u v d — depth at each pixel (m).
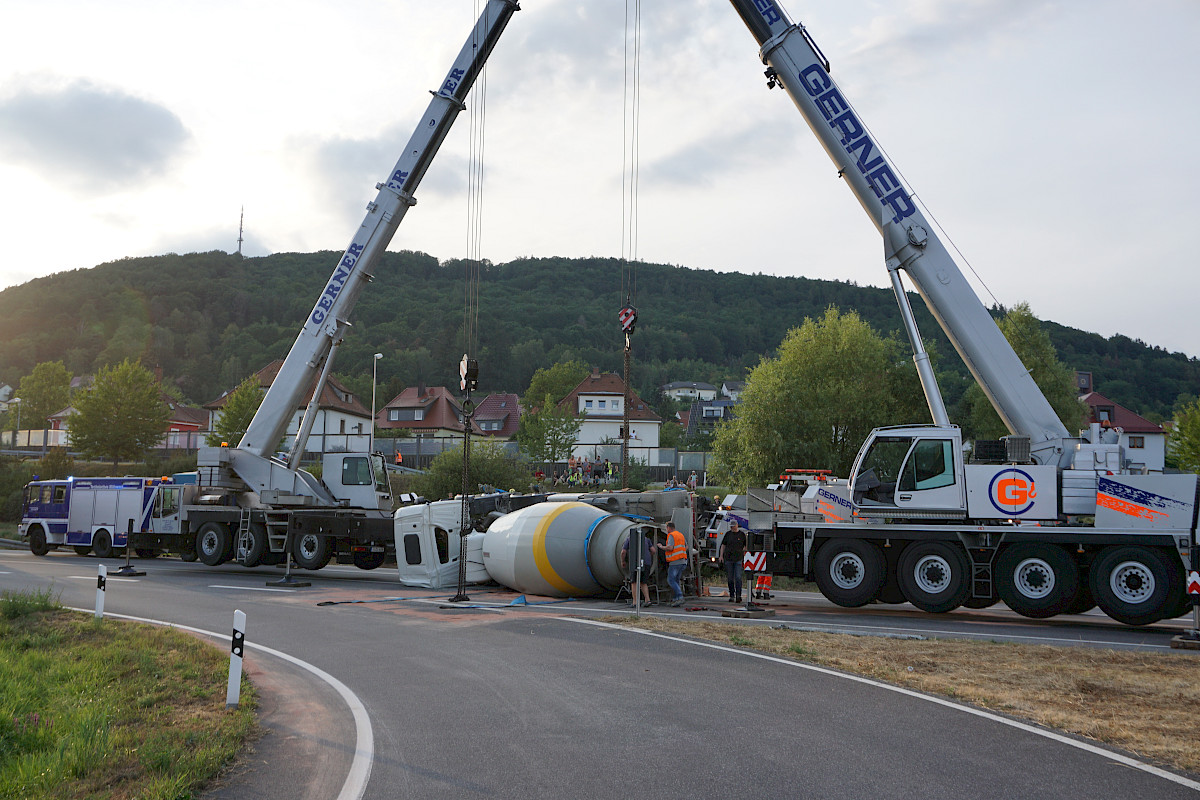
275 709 8.52
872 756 6.69
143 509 26.56
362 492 23.89
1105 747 6.97
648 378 180.75
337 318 23.14
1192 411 47.94
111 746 7.04
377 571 25.98
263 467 23.45
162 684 9.55
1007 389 16.28
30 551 31.70
